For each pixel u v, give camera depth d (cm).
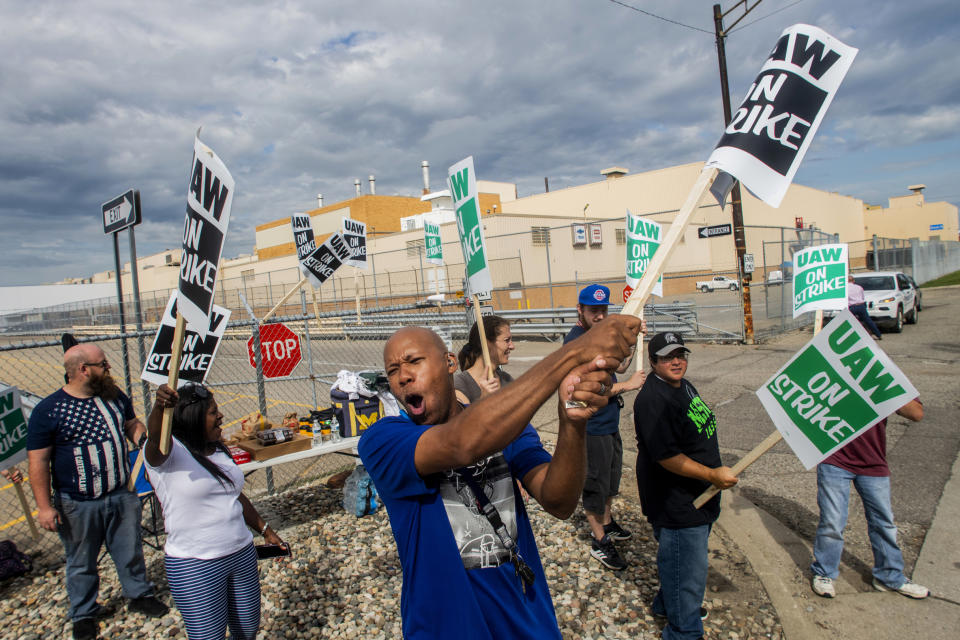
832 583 360
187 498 267
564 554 430
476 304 357
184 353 413
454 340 1091
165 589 416
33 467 345
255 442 486
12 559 439
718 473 280
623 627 340
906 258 3481
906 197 7619
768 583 374
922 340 1265
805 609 348
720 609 351
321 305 3195
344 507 536
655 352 292
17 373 1573
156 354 398
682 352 289
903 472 548
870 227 7900
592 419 401
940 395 796
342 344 1670
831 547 358
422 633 147
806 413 310
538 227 2675
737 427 718
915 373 938
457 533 147
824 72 170
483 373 397
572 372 119
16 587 429
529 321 2006
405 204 4162
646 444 295
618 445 432
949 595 353
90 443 356
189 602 268
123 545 373
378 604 379
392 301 2747
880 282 1503
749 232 4141
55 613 390
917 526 443
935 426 670
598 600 369
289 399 1120
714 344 1405
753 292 3141
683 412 289
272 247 4588
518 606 147
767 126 167
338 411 526
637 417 301
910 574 380
